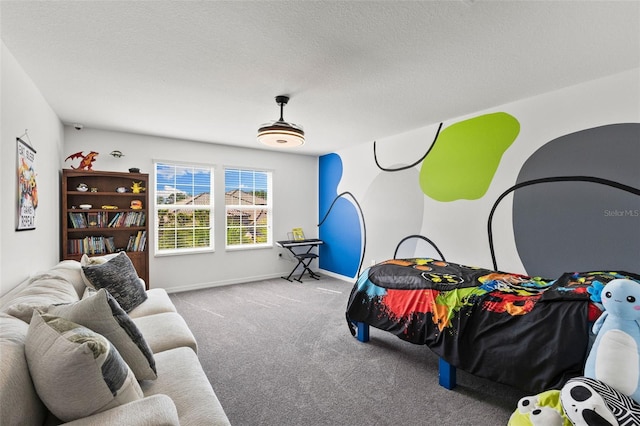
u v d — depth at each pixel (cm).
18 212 220
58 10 170
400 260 313
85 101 310
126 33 193
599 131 258
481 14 175
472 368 199
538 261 296
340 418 184
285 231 583
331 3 166
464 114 354
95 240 389
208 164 499
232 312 373
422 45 208
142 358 133
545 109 291
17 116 223
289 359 257
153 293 277
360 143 502
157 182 463
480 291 217
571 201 274
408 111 343
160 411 98
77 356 93
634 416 123
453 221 370
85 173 375
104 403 99
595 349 148
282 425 178
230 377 229
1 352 97
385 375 233
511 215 315
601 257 257
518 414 156
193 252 486
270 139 304
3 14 172
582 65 236
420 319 234
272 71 246
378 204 475
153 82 267
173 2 164
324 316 360
